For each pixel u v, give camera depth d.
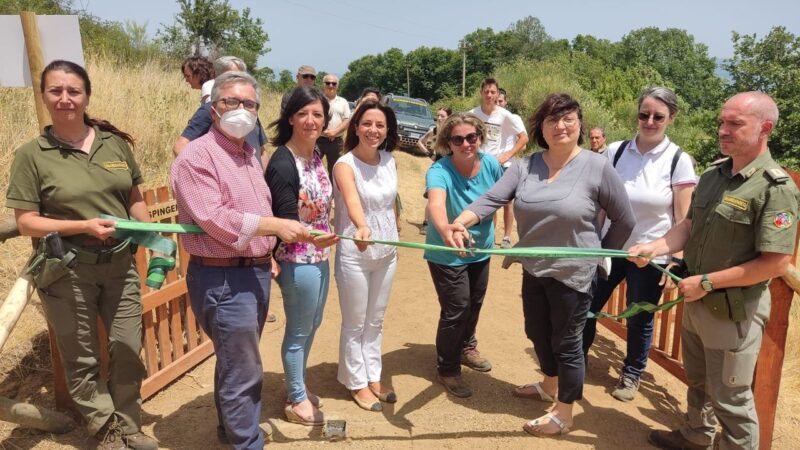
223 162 2.60
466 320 3.76
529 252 2.89
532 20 76.69
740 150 2.63
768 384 3.12
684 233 3.07
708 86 70.25
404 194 10.99
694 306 2.91
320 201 3.11
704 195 2.87
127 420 3.04
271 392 3.76
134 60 14.21
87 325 2.89
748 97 2.60
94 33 14.78
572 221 3.04
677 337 4.12
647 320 3.82
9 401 2.94
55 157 2.72
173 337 3.83
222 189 2.58
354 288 3.40
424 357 4.43
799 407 4.18
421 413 3.60
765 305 2.79
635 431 3.54
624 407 3.83
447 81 80.56
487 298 5.87
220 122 2.54
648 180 3.70
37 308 4.02
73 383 2.91
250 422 2.76
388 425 3.44
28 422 3.01
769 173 2.59
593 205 3.07
